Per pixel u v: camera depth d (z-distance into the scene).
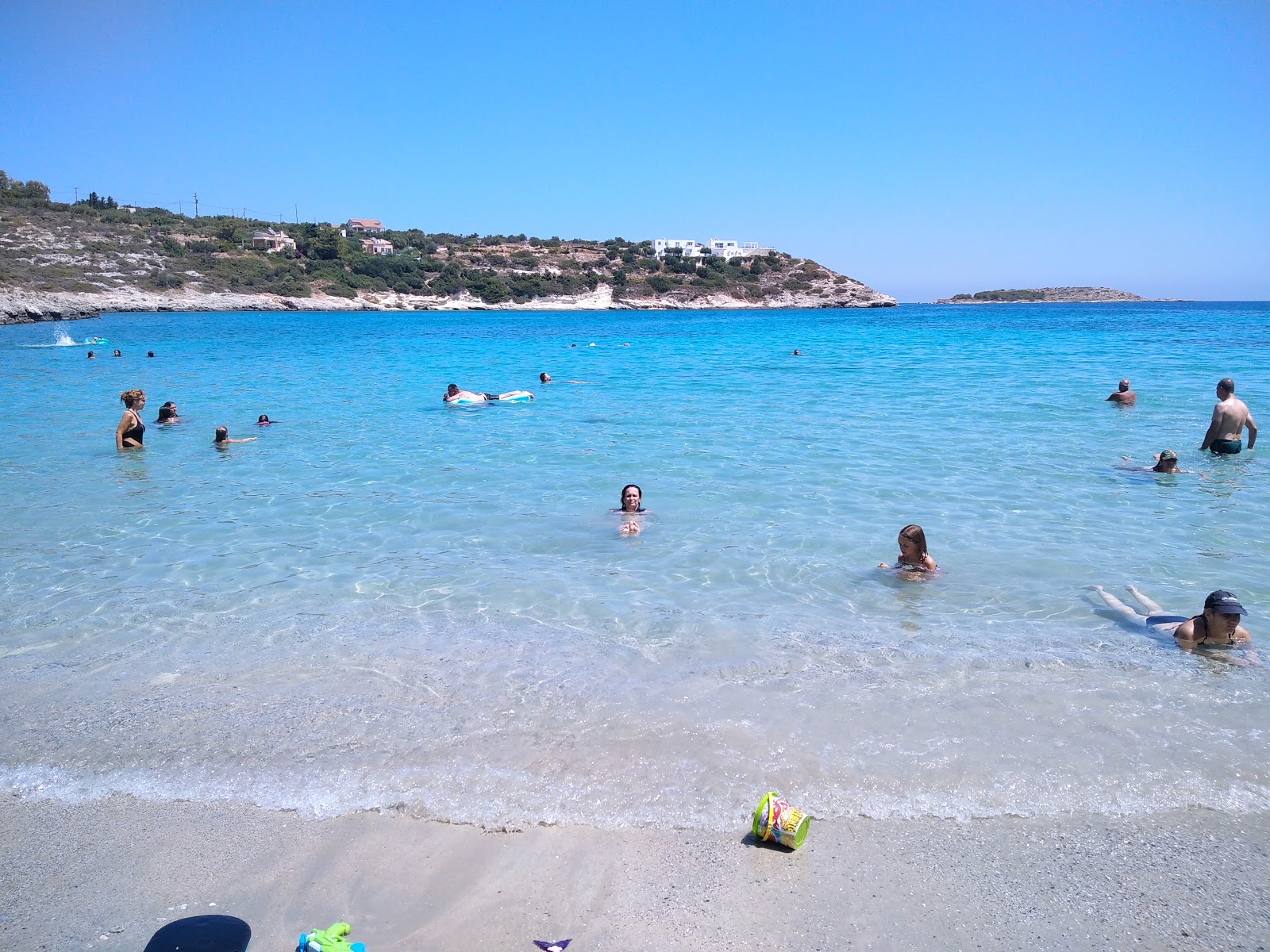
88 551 8.27
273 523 9.23
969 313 108.69
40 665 5.77
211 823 4.13
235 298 112.38
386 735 4.80
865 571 7.43
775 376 24.05
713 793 4.24
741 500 9.86
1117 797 4.18
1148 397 17.88
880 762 4.47
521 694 5.24
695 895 3.61
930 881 3.66
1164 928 3.38
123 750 4.73
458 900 3.61
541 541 8.45
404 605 6.78
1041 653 5.73
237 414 17.58
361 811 4.19
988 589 6.96
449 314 118.25
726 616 6.46
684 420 15.90
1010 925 3.41
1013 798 4.18
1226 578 7.11
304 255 140.62
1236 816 4.05
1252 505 9.45
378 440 14.31
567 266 160.50
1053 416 15.59
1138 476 10.90
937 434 13.95
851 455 12.29
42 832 4.10
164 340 46.59
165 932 3.34
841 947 3.31
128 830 4.10
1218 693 5.16
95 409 18.98
